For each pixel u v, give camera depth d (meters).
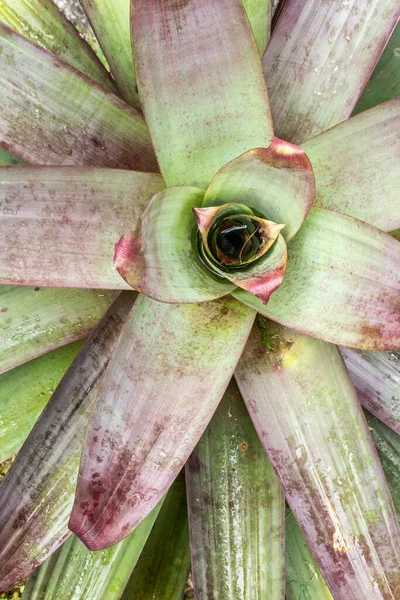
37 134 0.71
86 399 0.71
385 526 0.68
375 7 0.68
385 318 0.58
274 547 0.75
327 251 0.56
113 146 0.71
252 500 0.75
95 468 0.62
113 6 0.77
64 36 0.82
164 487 0.63
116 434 0.62
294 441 0.67
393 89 0.78
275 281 0.48
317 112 0.69
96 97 0.70
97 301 0.75
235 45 0.60
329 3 0.69
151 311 0.59
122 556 0.79
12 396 0.79
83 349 0.70
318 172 0.62
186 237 0.53
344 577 0.68
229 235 0.53
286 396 0.66
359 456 0.67
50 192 0.62
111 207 0.61
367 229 0.57
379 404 0.76
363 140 0.62
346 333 0.58
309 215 0.56
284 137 0.69
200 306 0.58
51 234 0.62
